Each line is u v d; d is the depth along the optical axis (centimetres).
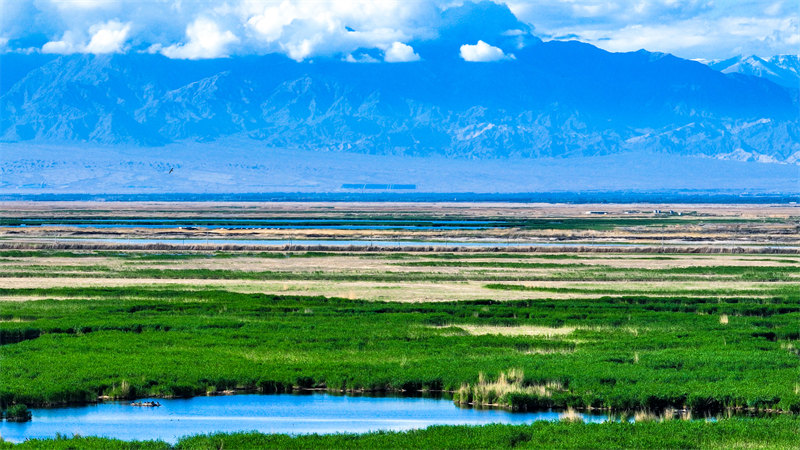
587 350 10331
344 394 8688
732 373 9000
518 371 8906
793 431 7194
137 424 7644
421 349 10300
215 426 7612
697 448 6869
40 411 8038
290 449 6781
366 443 6894
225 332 11206
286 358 9806
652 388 8388
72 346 10238
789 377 8881
